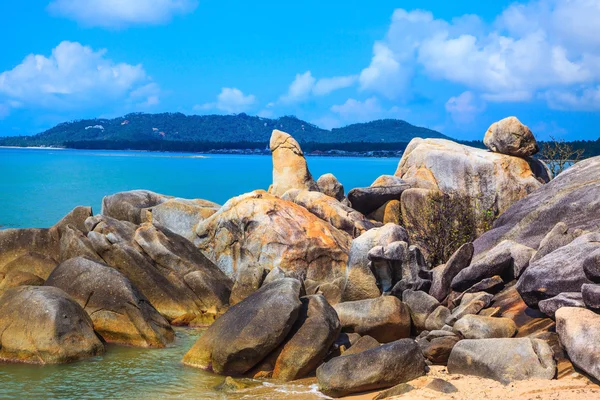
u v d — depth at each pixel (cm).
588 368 975
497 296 1354
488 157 2131
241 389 1134
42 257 1733
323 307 1266
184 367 1274
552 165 2428
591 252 1152
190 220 2080
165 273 1736
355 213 2145
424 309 1377
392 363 1098
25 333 1306
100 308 1459
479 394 970
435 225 1994
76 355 1313
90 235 1727
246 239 1914
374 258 1495
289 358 1202
